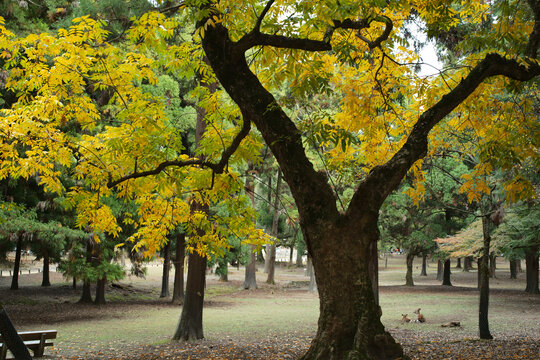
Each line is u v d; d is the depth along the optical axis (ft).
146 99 23.09
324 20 16.11
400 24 22.80
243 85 17.52
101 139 22.68
